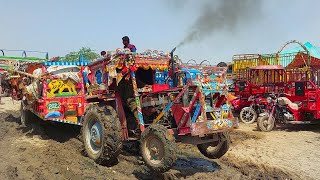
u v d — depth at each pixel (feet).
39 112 30.50
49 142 29.30
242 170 22.71
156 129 19.53
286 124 41.34
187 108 19.71
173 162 18.80
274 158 25.57
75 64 34.99
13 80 36.76
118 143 22.40
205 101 20.71
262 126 36.83
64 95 30.14
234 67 55.72
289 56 52.24
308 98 37.24
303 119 38.22
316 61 55.26
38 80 30.22
